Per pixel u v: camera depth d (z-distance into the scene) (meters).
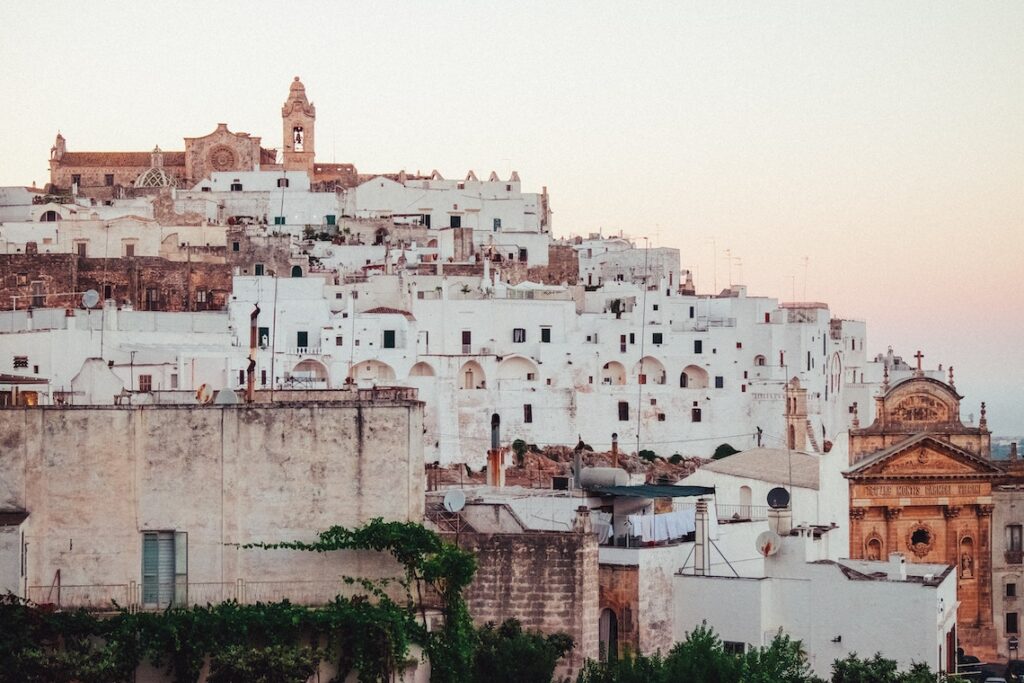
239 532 78.31
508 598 87.06
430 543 78.50
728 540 109.50
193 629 76.31
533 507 102.31
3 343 195.75
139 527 78.12
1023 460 155.00
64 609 77.12
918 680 94.50
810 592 100.38
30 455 77.94
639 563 96.38
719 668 87.94
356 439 78.94
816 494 135.12
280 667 75.69
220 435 78.50
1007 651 149.50
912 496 142.88
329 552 78.62
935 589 98.75
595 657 88.31
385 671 76.88
